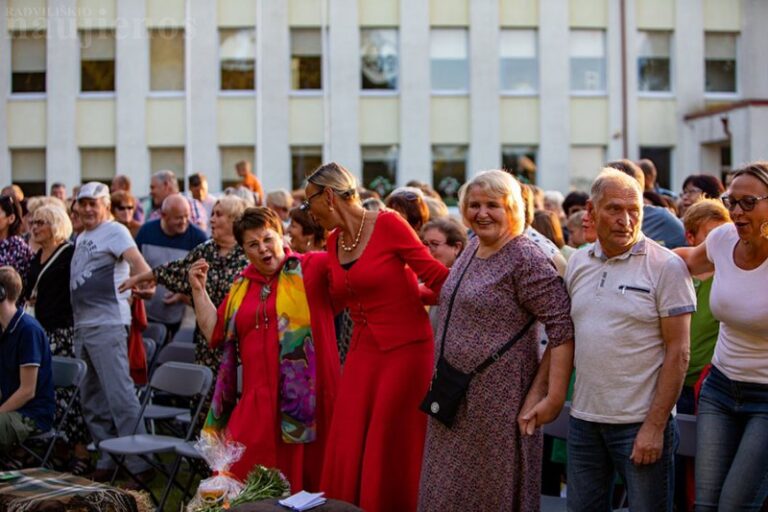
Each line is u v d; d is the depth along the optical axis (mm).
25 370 6113
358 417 4633
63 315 6848
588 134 22203
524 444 3926
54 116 21438
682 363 3631
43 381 6195
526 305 3908
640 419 3689
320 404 4973
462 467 3979
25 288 7012
